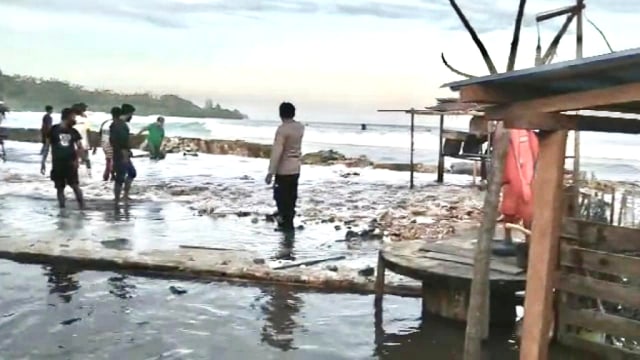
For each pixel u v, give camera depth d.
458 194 19.16
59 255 9.45
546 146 3.99
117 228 12.22
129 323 7.08
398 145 60.94
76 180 14.62
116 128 15.23
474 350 4.92
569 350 6.16
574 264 5.69
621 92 3.55
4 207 14.48
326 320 7.33
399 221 13.63
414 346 6.57
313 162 31.83
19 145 36.66
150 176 22.59
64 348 6.34
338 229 12.72
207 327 7.02
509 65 5.03
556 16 5.50
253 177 23.02
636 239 5.49
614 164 37.84
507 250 7.50
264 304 7.86
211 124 97.44
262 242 11.23
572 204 6.39
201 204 15.87
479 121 4.89
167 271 9.03
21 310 7.41
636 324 5.35
